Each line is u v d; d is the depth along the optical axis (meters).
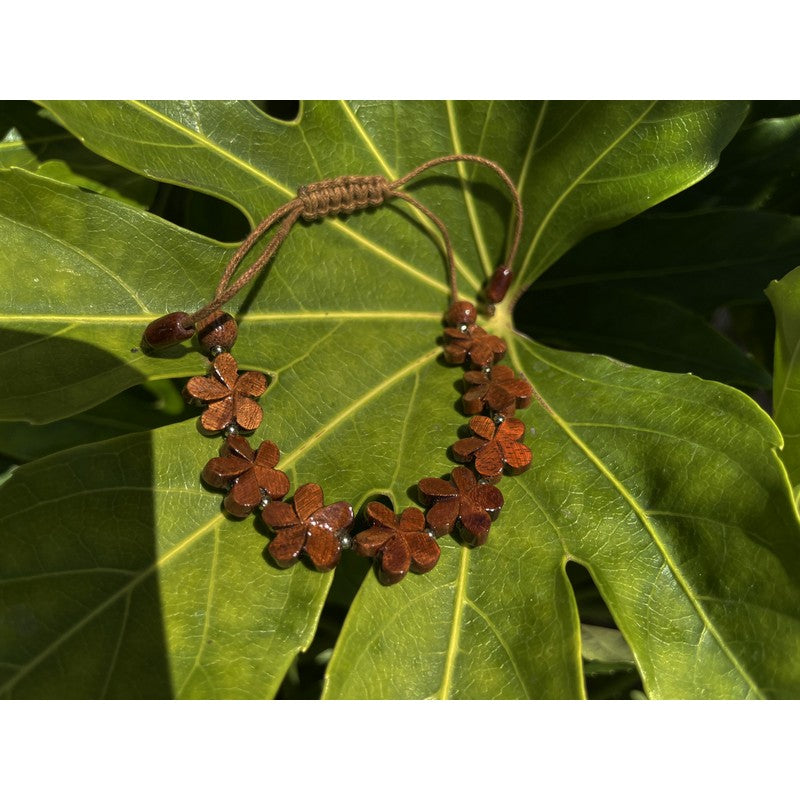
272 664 0.23
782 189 0.31
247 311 0.26
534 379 0.27
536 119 0.28
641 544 0.25
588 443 0.26
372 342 0.27
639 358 0.30
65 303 0.25
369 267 0.27
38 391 0.24
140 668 0.22
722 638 0.24
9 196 0.24
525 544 0.25
